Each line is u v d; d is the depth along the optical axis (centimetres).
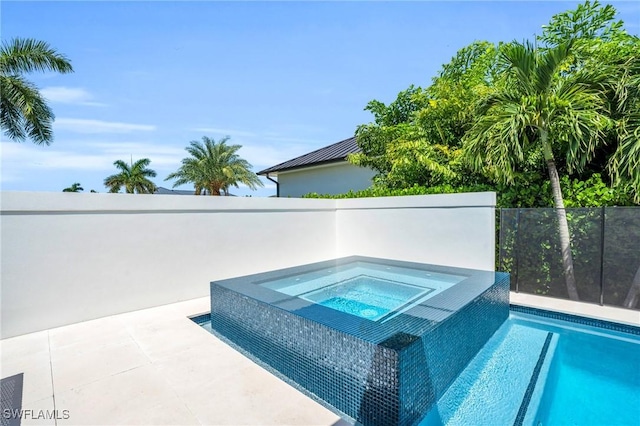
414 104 1092
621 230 509
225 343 442
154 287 562
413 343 279
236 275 676
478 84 810
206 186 2772
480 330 427
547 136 562
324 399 324
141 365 352
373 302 481
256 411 274
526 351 422
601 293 527
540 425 291
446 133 859
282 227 764
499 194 661
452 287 458
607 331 471
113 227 520
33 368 346
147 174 3509
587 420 304
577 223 549
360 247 846
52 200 464
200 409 276
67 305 475
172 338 425
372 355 279
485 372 373
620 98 518
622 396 339
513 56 559
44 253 458
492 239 620
